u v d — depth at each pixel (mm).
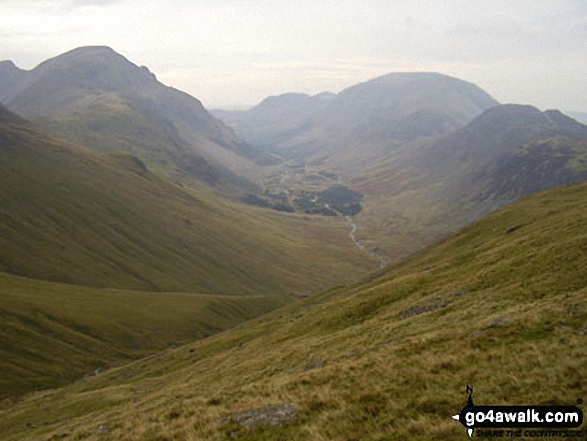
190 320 150250
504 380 19328
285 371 39844
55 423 54906
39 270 189250
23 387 99875
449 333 28766
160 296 170375
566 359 19719
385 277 92312
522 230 68938
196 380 52125
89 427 36000
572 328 24000
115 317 139000
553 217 69625
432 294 50312
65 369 110688
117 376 87375
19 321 118562
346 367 27078
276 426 20219
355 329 47281
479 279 47469
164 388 56969
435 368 22688
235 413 22484
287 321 83062
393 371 23781
